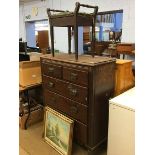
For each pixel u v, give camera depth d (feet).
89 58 6.47
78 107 6.18
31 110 8.66
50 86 7.18
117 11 13.73
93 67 5.41
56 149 6.93
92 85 5.55
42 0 20.97
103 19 16.87
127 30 13.30
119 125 5.50
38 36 20.93
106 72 6.01
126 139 5.40
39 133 8.09
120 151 5.66
